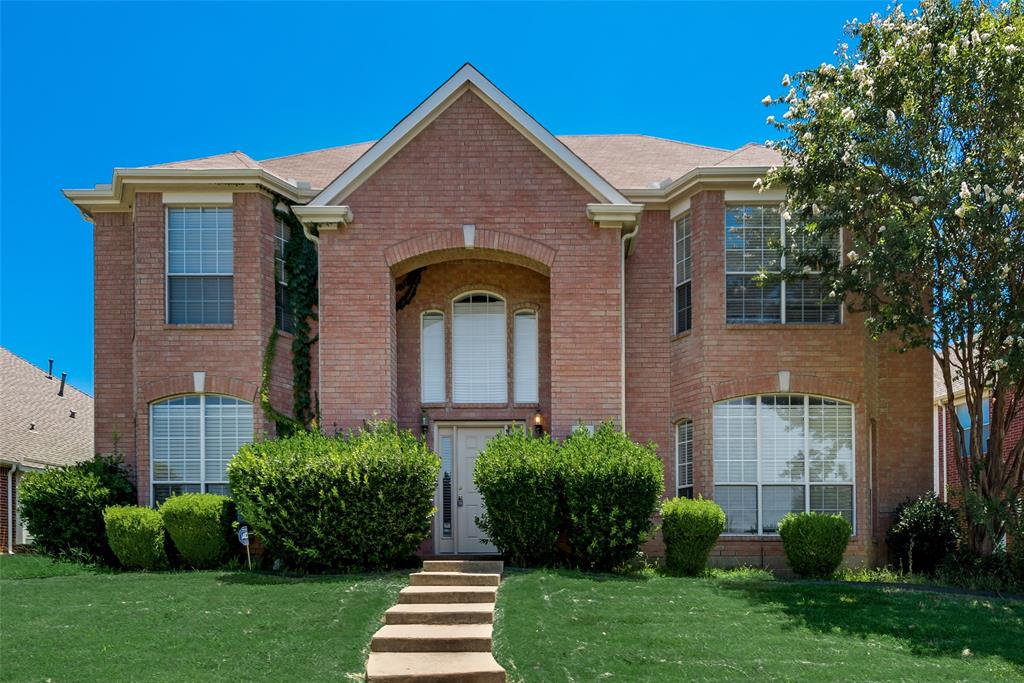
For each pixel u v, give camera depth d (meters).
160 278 17.98
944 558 16.47
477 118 17.86
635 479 14.86
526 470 15.09
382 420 16.97
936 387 24.89
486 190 17.67
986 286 14.20
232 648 10.62
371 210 17.62
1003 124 14.31
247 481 15.13
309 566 15.30
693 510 15.88
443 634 10.80
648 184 19.73
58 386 31.52
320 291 17.42
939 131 14.88
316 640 10.91
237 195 18.16
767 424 17.81
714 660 10.23
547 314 18.97
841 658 10.37
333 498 14.97
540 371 18.86
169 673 9.77
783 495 17.62
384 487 15.09
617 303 17.39
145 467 17.67
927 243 14.04
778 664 10.12
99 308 19.20
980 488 15.75
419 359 18.84
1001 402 15.77
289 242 18.75
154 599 13.02
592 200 17.67
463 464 18.73
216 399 17.89
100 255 19.31
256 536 16.31
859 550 17.38
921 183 14.05
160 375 17.83
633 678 9.65
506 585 13.41
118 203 19.17
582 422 17.11
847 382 17.80
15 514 24.20
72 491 17.03
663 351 18.73
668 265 18.95
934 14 14.97
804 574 16.30
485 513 16.77
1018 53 13.77
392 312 17.88
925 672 9.93
